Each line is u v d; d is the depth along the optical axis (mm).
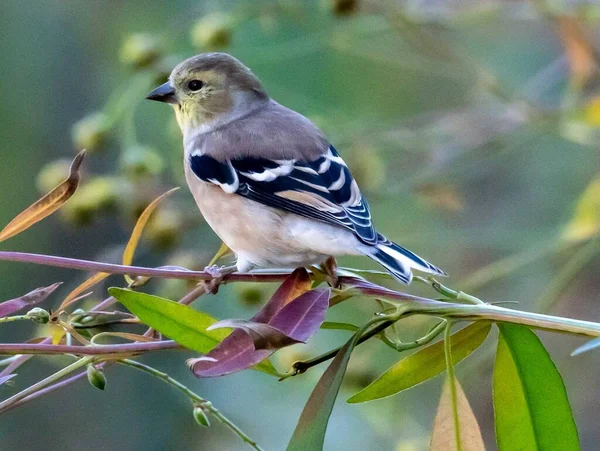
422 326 9141
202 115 8969
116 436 12523
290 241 7578
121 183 9930
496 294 13070
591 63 10648
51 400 12672
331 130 10523
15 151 13602
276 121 8570
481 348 12148
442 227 13859
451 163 10578
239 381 12727
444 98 14789
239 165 8023
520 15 10688
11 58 13828
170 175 12812
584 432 13516
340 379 5426
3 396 12531
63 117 13891
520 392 5938
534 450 5922
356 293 5859
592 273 14273
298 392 12516
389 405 9219
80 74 14094
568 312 14242
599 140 11000
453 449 5727
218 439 12531
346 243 7215
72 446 12555
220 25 10523
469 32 15070
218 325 5012
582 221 9742
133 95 10234
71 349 5512
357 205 7578
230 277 6527
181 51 13352
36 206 5934
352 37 10852
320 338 12086
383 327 5742
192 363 5086
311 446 5254
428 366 6023
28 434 12516
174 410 12625
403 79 14766
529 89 11523
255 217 7797
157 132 13508
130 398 12672
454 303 5711
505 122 10844
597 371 13820
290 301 5648
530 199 14438
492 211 14383
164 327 5781
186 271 6371
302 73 14078
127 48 10289
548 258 11242
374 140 10602
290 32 13320
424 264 6645
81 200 9852
